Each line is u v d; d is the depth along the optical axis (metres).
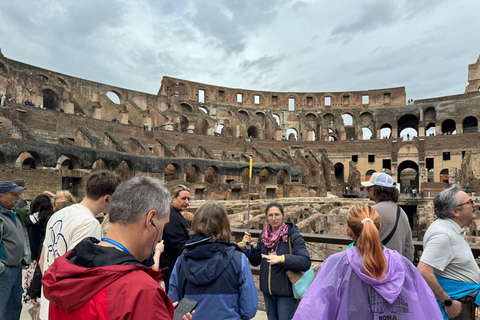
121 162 35.41
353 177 54.34
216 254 3.18
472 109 60.00
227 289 3.10
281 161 53.25
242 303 3.23
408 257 4.18
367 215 2.81
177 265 3.34
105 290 1.71
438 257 3.62
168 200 2.32
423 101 67.25
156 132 48.28
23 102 43.53
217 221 3.31
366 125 71.44
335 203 38.25
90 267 1.83
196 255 3.16
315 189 46.31
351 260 2.63
